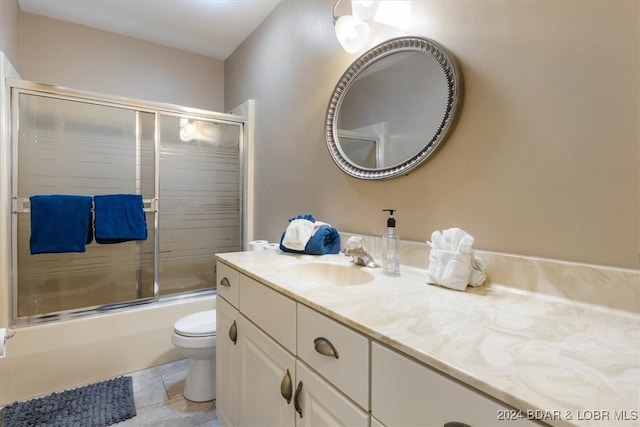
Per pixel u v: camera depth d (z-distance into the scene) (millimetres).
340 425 729
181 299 2279
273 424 1012
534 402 408
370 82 1372
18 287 1802
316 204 1740
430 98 1115
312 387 829
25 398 1685
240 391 1242
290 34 1973
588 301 758
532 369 489
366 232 1418
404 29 1229
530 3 865
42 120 1888
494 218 953
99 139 2088
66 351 1804
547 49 832
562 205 810
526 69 874
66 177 1980
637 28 690
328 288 952
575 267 779
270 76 2209
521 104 886
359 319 696
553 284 817
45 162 1902
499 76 934
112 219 1974
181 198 2375
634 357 527
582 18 770
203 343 1607
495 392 444
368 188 1405
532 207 867
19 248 1810
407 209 1229
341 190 1561
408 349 567
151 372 1986
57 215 1810
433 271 987
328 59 1640
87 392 1746
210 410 1605
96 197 1953
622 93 711
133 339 1998
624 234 713
